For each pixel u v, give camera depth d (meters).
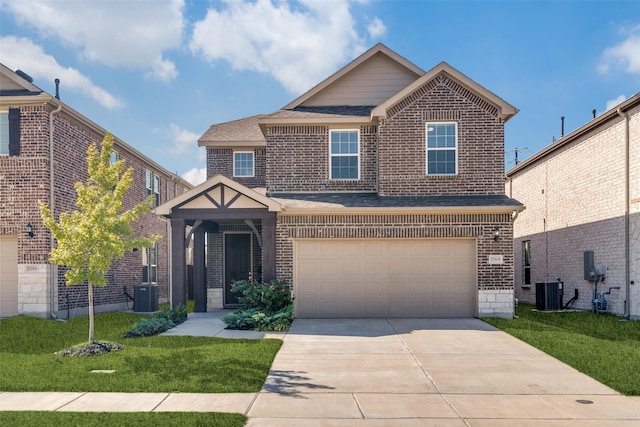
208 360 9.13
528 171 23.73
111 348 10.23
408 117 15.49
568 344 10.60
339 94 17.59
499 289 14.35
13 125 15.08
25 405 6.79
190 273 27.17
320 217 14.58
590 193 17.88
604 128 16.94
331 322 13.84
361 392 7.47
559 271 20.30
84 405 6.78
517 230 24.97
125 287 20.34
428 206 14.28
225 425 5.98
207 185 14.27
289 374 8.44
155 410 6.56
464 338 11.54
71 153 16.47
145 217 22.61
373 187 16.22
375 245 14.71
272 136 16.44
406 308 14.62
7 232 14.96
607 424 6.19
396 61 17.39
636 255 15.09
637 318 15.02
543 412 6.63
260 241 14.50
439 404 6.94
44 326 13.45
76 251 10.31
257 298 13.90
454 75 15.30
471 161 15.34
